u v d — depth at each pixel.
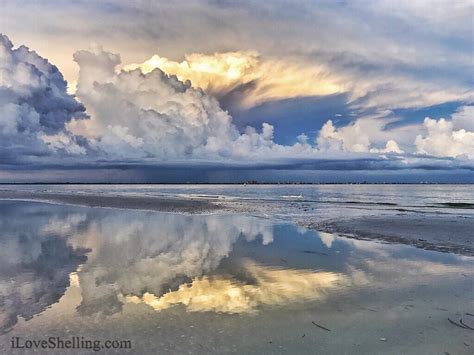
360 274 10.09
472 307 7.44
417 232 17.94
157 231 18.22
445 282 9.28
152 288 8.66
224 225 20.86
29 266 10.70
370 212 30.56
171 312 7.07
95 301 7.69
